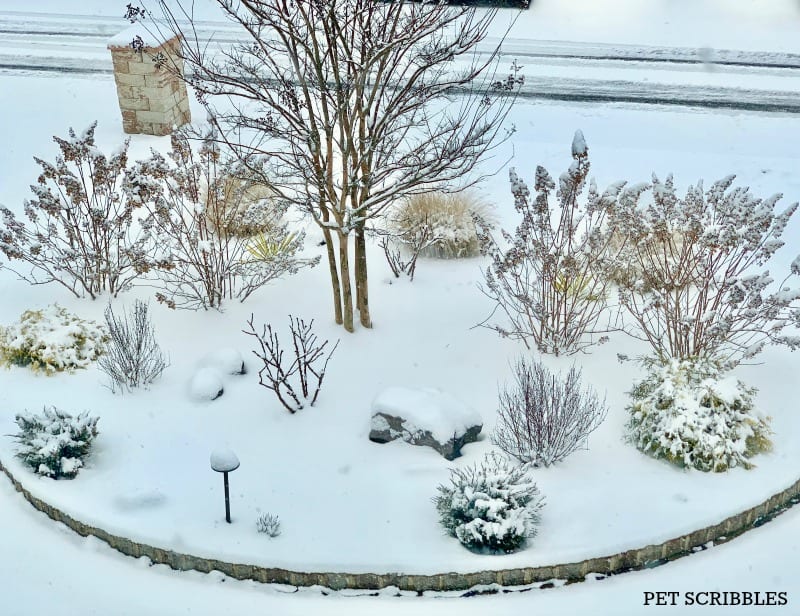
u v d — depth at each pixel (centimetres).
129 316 1083
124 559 797
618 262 1012
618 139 1600
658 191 940
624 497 818
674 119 1694
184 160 1103
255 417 932
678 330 980
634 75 1934
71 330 1016
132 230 1277
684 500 814
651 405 878
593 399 933
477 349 1021
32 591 764
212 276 1086
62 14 2409
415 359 1011
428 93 1002
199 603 751
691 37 2181
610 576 774
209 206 1190
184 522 796
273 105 941
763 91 1833
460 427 880
